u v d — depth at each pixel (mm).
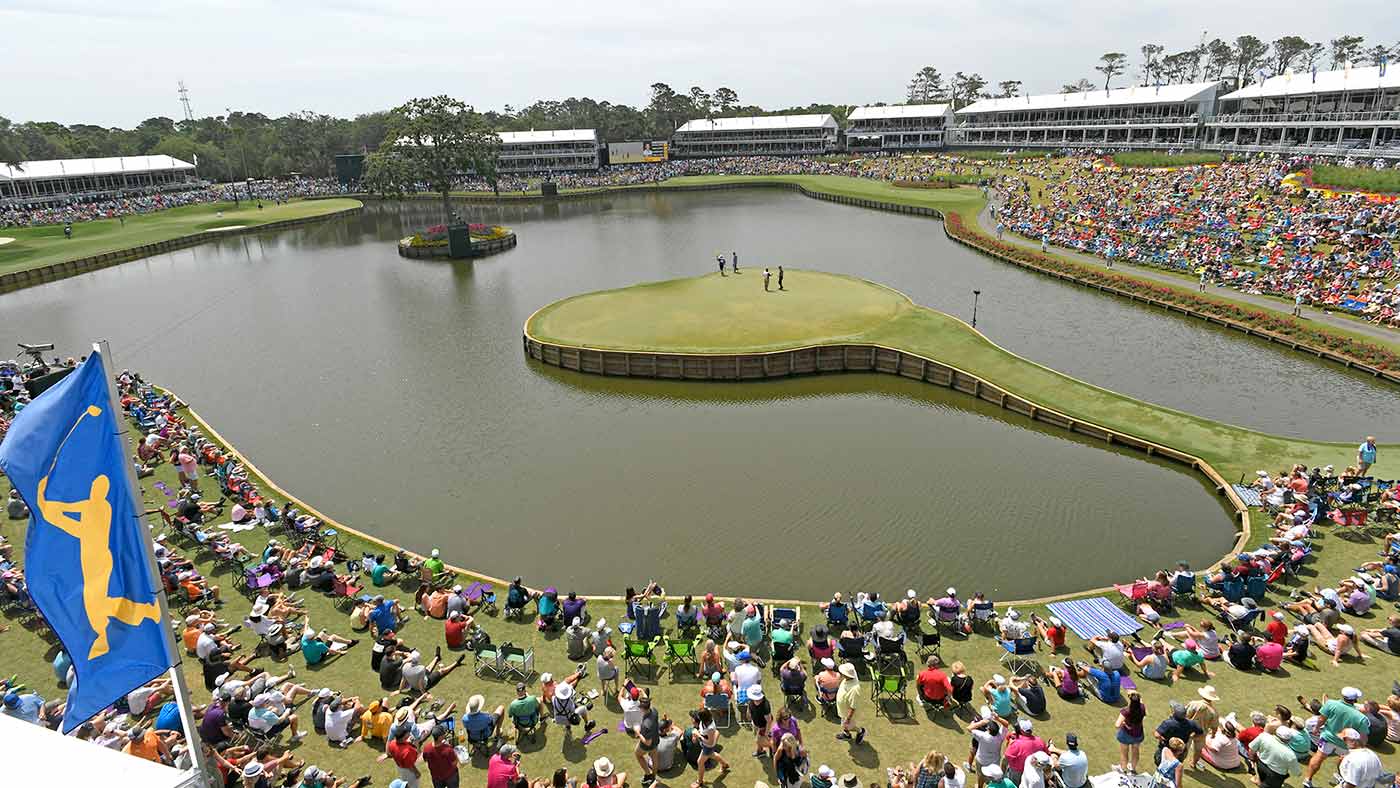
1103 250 90750
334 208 162750
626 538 37438
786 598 32594
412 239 114812
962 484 42031
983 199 143250
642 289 78750
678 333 63719
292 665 24969
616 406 54156
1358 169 107188
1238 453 42438
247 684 22625
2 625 26781
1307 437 45969
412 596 29766
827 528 37844
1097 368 57875
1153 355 60469
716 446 47312
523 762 20375
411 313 80500
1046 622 26109
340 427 51500
